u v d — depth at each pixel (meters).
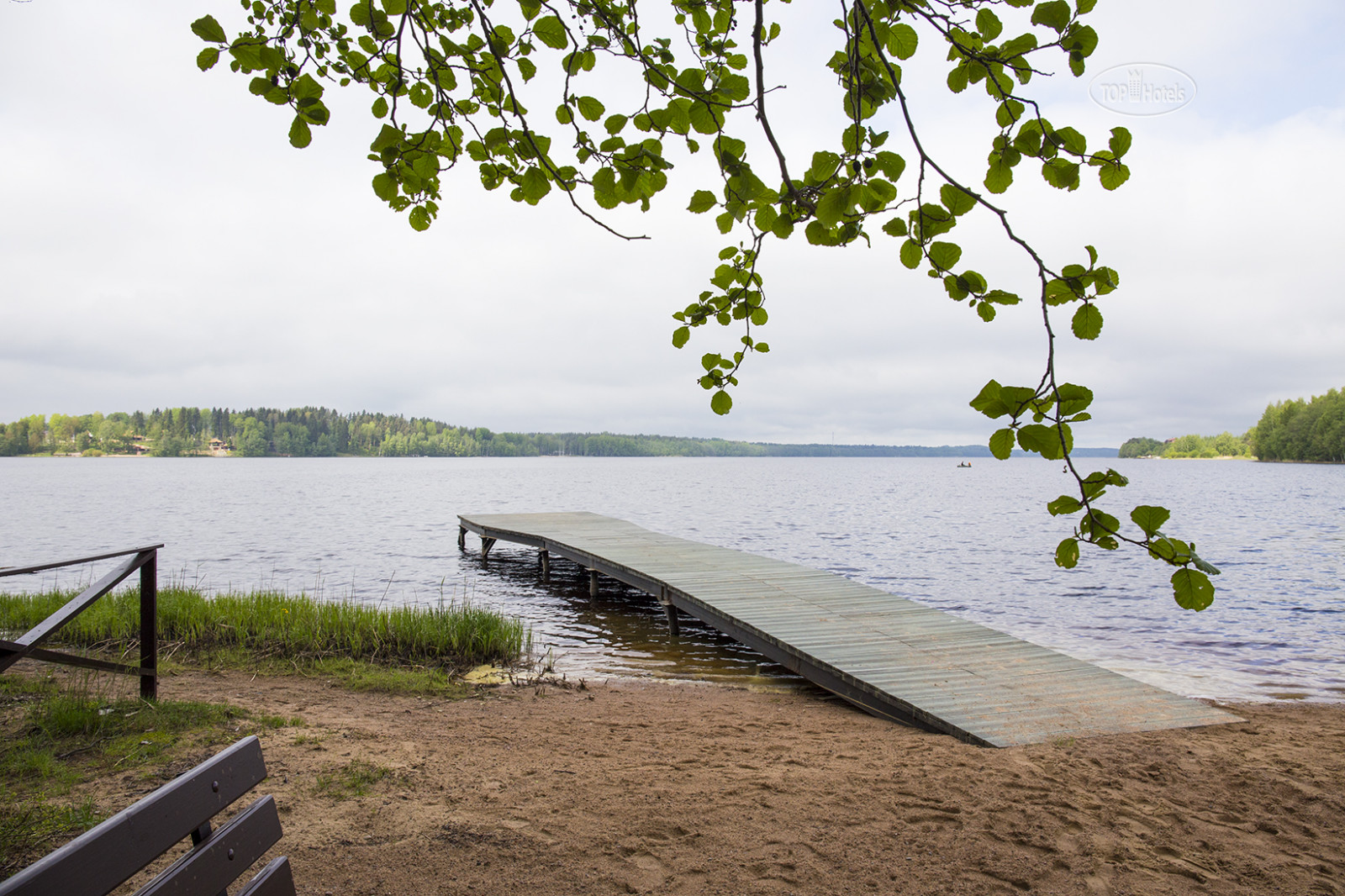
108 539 25.98
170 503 42.91
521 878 3.20
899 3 1.49
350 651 8.41
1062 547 1.38
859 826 3.86
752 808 4.06
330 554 21.95
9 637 7.80
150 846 1.62
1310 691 8.55
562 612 13.55
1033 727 5.88
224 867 1.85
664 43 1.92
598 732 5.89
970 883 3.33
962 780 4.57
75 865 1.39
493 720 6.09
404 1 1.93
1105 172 1.44
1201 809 4.21
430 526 30.81
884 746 5.57
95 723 4.73
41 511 37.09
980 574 18.59
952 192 1.40
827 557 21.84
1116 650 10.80
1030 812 4.09
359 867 3.21
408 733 5.39
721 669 9.42
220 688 6.41
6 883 1.25
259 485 65.81
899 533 29.12
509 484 72.50
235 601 9.69
